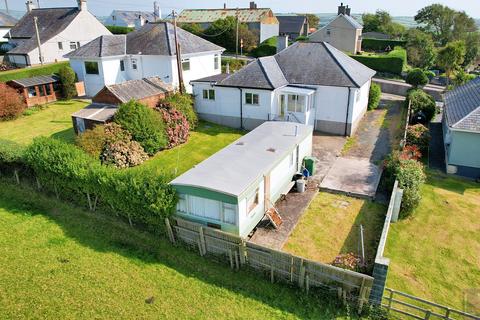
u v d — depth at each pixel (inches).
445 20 3796.8
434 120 1315.2
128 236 647.8
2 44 2327.8
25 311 497.0
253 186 609.0
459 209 733.3
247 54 2613.2
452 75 1959.9
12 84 1417.3
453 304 501.0
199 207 603.5
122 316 487.5
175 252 603.5
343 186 798.5
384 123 1253.7
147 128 980.6
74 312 494.9
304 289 517.0
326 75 1135.0
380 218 689.0
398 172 748.0
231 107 1205.1
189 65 1524.4
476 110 869.8
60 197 773.9
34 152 771.4
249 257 549.3
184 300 512.1
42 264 586.6
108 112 1028.5
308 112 1117.1
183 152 1026.7
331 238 634.8
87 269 573.3
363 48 2918.3
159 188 603.5
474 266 574.2
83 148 877.2
